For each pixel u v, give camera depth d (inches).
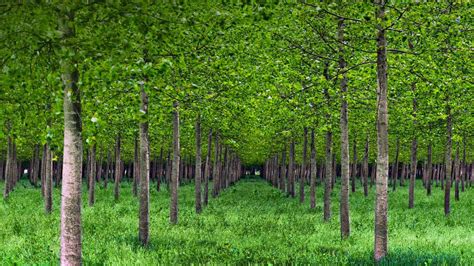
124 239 515.5
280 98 510.0
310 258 422.3
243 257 430.6
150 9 226.4
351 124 782.5
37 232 562.6
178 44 305.6
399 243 505.0
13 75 216.4
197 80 461.4
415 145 994.7
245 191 1699.1
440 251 428.8
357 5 392.2
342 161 573.0
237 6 255.0
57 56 216.4
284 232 610.5
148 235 504.7
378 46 402.0
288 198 1320.1
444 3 441.7
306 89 517.7
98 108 239.6
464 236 578.9
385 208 396.5
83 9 222.1
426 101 627.2
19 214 791.1
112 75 209.5
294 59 518.0
